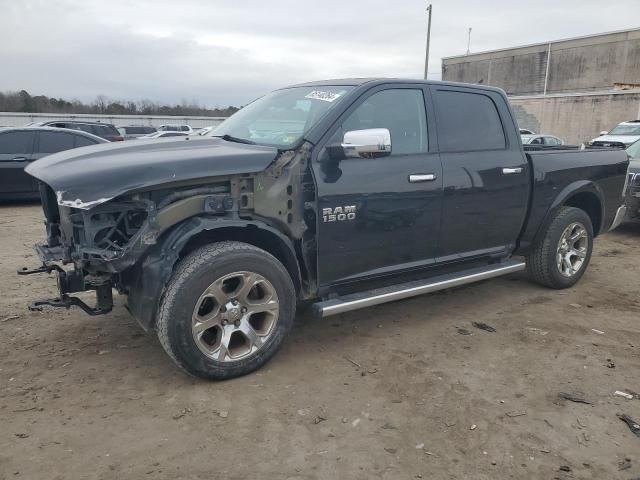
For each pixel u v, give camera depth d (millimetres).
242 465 2695
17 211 10016
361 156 3527
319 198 3643
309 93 4199
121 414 3107
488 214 4621
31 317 4508
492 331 4398
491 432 2996
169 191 3266
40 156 10484
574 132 33031
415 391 3422
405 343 4141
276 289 3559
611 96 30984
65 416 3076
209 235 3547
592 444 2904
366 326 4469
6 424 2984
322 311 3697
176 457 2742
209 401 3256
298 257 3754
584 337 4297
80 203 3014
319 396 3342
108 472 2621
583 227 5492
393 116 4070
